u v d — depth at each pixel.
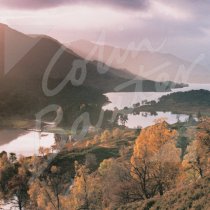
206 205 28.95
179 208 31.48
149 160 52.41
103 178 57.44
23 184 83.25
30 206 81.00
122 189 50.97
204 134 55.78
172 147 54.91
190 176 52.94
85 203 57.38
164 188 50.72
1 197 84.62
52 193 63.97
